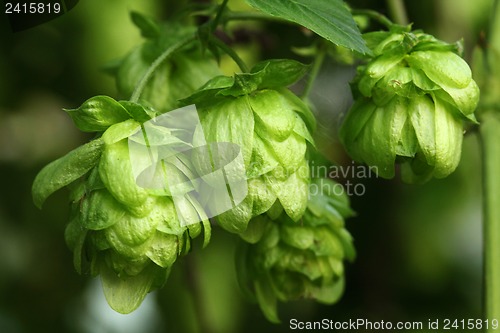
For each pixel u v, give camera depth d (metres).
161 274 0.25
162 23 0.31
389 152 0.26
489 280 0.28
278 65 0.25
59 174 0.24
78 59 0.39
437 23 0.37
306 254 0.28
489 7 0.38
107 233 0.24
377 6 0.36
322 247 0.28
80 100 0.39
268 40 0.36
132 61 0.30
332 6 0.25
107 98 0.24
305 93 0.29
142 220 0.24
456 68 0.25
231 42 0.35
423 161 0.26
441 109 0.26
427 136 0.25
